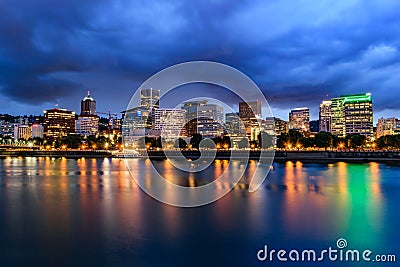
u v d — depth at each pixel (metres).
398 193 63.28
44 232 36.50
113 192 66.25
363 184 77.25
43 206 51.19
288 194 62.28
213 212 46.06
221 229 37.34
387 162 160.50
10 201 55.97
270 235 34.97
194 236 34.75
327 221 40.66
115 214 45.03
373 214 44.50
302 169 122.75
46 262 28.09
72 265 27.48
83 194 63.47
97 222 40.59
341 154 180.38
